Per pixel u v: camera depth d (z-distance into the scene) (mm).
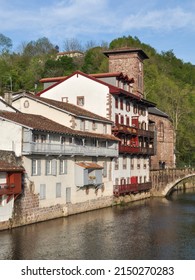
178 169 70500
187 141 99375
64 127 46500
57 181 43719
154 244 33500
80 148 46906
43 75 108125
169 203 60688
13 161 37188
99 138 51250
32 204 39594
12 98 50250
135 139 63500
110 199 55531
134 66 69500
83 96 57844
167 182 69688
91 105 57375
